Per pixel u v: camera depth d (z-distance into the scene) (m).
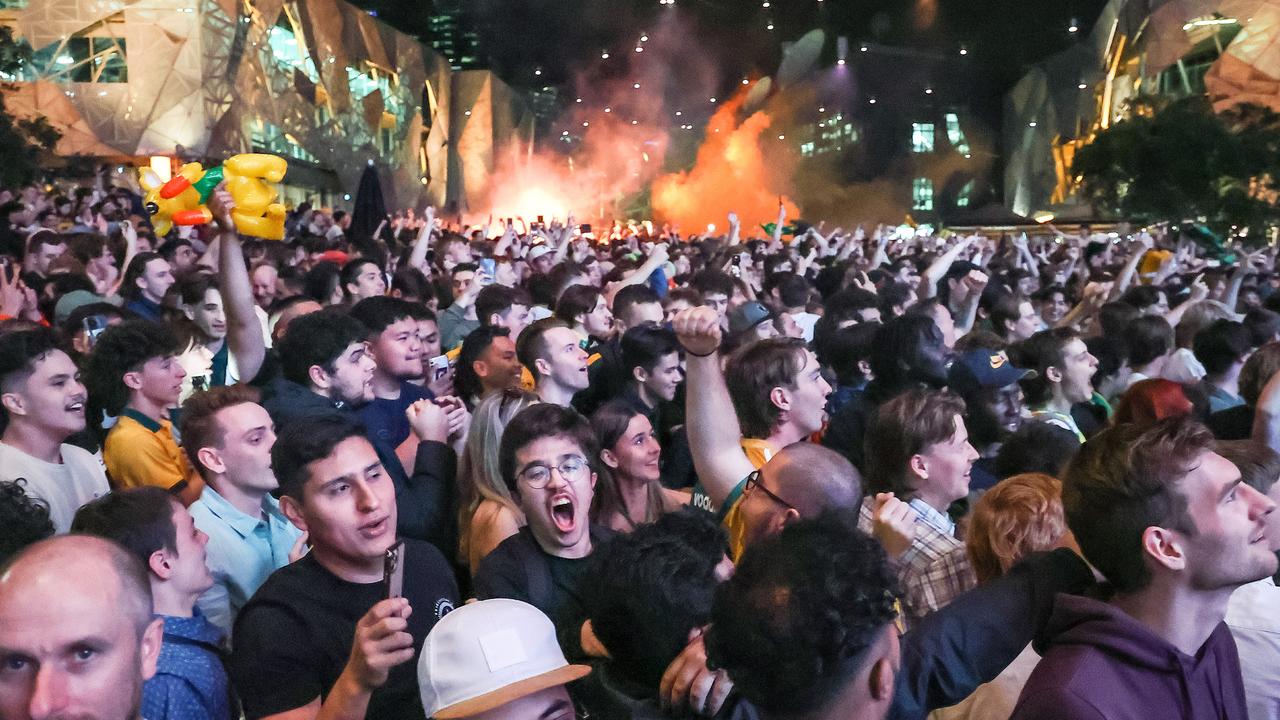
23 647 2.00
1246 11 39.41
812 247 18.89
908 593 3.37
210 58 34.34
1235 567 2.16
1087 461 2.28
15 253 11.74
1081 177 34.59
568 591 3.42
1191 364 7.68
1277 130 31.27
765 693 1.94
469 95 54.47
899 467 3.76
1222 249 24.83
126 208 17.53
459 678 2.27
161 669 2.79
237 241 5.62
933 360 5.11
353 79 44.00
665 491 4.67
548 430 3.48
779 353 4.21
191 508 3.81
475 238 22.05
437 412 4.39
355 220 15.50
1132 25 46.22
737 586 1.98
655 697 2.36
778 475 2.97
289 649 3.00
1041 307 11.40
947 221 49.97
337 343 4.96
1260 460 3.27
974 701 2.74
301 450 3.12
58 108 32.97
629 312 7.11
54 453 4.30
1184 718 2.13
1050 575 2.34
